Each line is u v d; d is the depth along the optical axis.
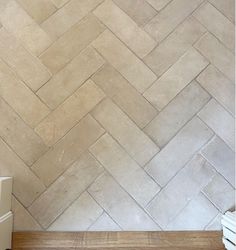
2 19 1.73
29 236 1.52
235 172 1.60
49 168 1.58
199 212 1.55
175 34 1.73
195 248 1.51
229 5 1.78
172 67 1.70
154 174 1.58
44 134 1.61
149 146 1.61
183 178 1.58
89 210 1.55
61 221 1.54
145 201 1.56
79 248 1.50
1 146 1.59
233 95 1.67
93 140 1.61
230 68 1.70
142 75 1.68
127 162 1.59
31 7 1.75
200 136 1.63
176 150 1.61
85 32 1.72
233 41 1.73
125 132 1.62
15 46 1.70
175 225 1.54
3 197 1.43
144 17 1.75
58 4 1.75
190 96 1.67
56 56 1.69
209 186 1.58
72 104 1.65
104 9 1.75
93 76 1.68
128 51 1.71
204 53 1.71
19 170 1.58
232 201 1.56
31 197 1.55
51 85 1.66
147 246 1.51
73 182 1.57
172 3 1.77
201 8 1.77
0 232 1.39
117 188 1.57
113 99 1.66
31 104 1.64
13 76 1.67
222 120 1.64
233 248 1.41
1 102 1.64
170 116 1.64
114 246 1.51
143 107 1.65
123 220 1.54
